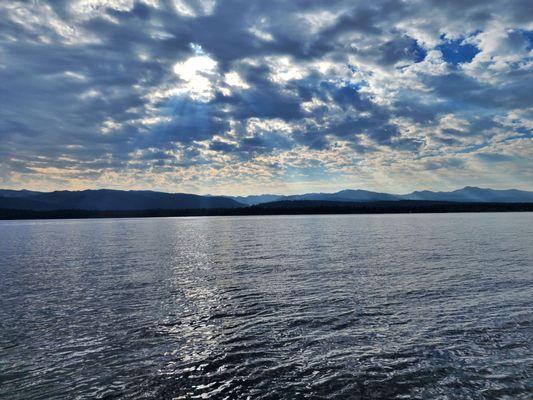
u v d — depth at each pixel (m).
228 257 47.91
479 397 12.28
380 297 24.73
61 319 20.92
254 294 26.30
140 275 35.03
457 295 25.00
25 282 32.03
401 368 14.31
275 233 100.44
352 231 103.12
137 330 18.97
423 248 54.62
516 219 174.00
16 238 95.00
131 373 14.23
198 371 14.34
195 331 18.70
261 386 13.18
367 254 48.56
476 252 48.50
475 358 15.08
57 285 30.58
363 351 15.90
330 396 12.49
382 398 12.35
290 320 20.12
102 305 23.91
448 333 17.81
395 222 163.00
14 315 21.73
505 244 58.69
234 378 13.77
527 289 26.47
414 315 20.66
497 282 28.98
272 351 16.06
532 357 15.11
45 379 13.79
